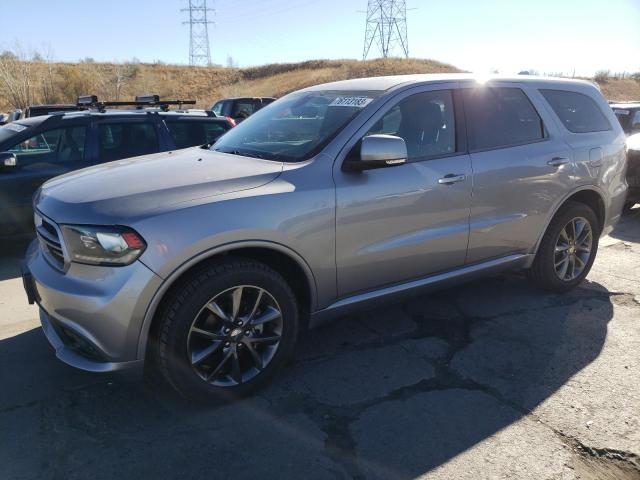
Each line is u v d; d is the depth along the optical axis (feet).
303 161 10.23
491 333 12.52
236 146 12.26
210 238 8.62
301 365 11.08
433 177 11.30
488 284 15.62
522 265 13.92
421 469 8.02
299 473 7.93
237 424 9.09
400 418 9.26
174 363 8.80
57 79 124.26
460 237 12.00
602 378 10.57
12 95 104.06
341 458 8.26
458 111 12.24
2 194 18.16
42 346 11.80
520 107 13.50
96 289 8.32
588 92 15.28
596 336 12.39
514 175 12.68
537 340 12.18
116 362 8.56
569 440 8.69
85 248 8.46
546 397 9.91
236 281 9.07
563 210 14.15
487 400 9.82
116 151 20.70
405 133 11.36
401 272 11.33
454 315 13.51
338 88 12.74
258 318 9.61
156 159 11.70
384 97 11.23
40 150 19.24
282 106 13.37
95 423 9.07
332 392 10.09
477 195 12.09
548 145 13.61
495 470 8.00
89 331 8.44
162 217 8.44
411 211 11.03
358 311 11.25
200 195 8.98
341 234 10.16
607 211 15.33
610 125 15.46
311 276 10.00
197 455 8.31
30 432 8.80
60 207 9.09
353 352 11.62
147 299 8.33
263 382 9.93
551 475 7.91
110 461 8.15
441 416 9.32
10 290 15.53
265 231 9.16
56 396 9.85
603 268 17.30
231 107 52.11
